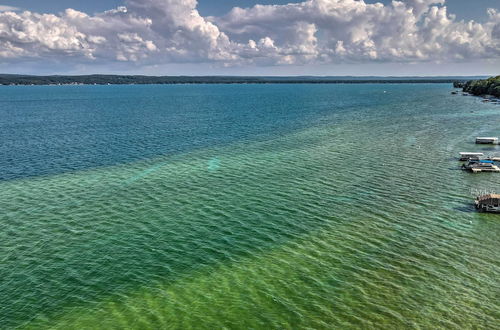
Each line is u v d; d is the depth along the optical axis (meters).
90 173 68.44
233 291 34.12
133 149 89.19
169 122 138.50
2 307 32.03
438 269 36.94
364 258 39.16
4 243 42.25
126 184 62.00
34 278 36.03
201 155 82.31
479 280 35.09
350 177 64.94
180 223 47.34
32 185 61.53
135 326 29.94
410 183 61.84
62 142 98.69
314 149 87.25
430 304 32.00
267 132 112.19
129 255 40.06
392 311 31.25
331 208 51.69
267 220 48.12
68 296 33.53
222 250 41.03
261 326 29.89
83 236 44.03
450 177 65.00
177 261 38.97
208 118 150.25
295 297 33.25
